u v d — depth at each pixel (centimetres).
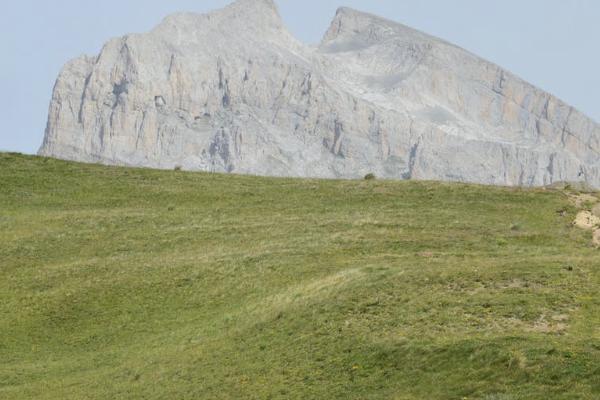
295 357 4888
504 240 7031
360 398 4231
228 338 5478
